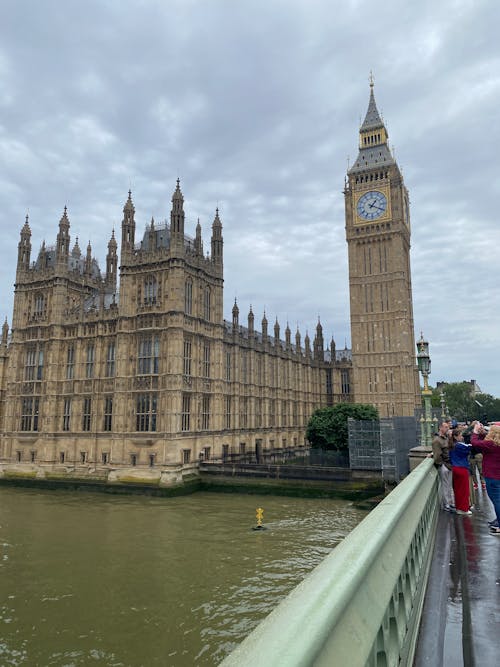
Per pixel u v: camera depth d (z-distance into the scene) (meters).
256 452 93.88
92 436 73.81
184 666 22.88
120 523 49.69
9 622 27.23
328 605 2.65
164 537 44.09
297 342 119.50
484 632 5.71
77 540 43.19
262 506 58.47
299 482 64.94
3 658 23.52
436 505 14.05
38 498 64.81
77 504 60.06
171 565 36.34
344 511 55.44
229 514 53.84
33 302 84.31
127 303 73.00
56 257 82.25
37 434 77.94
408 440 65.94
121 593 31.19
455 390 170.62
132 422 70.25
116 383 71.25
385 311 114.00
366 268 117.50
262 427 96.31
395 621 4.38
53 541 42.94
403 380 109.75
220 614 28.19
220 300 81.31
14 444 80.12
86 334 78.38
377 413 89.00
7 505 59.78
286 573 34.59
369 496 61.34
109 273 95.25
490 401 168.75
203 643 24.97
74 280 84.38
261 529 46.84
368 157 122.19
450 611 6.54
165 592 31.27
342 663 2.41
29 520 51.16
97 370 75.38
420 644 5.38
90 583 32.84
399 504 5.98
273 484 66.19
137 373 70.94
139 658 23.58
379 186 118.25
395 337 112.00
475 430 13.29
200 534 45.09
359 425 67.75
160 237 76.31
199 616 27.94
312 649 2.14
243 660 1.96
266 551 39.72
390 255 115.56
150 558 38.06
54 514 54.16
